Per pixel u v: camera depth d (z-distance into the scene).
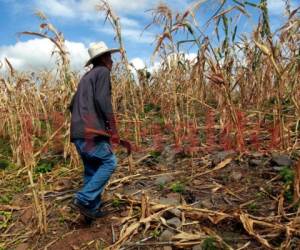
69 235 5.02
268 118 7.76
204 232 4.49
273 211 4.70
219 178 5.78
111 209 5.37
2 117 9.82
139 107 10.46
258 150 6.43
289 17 6.20
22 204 6.16
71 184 6.59
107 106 4.95
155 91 11.55
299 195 4.60
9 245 5.11
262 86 8.13
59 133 8.82
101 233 4.91
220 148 6.97
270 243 4.17
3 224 5.59
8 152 9.22
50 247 4.86
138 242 4.50
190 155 6.85
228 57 6.77
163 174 6.19
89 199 4.97
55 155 8.18
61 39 7.33
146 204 4.95
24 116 8.04
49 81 11.59
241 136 6.38
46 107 11.43
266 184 5.33
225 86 6.47
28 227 5.46
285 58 6.14
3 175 7.59
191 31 6.51
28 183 7.05
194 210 4.82
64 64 7.48
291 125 6.86
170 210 4.88
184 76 7.82
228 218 4.61
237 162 6.16
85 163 5.21
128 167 6.80
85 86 5.03
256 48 7.01
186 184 5.75
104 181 5.04
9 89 8.29
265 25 6.09
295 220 4.27
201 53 6.52
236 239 4.29
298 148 6.20
